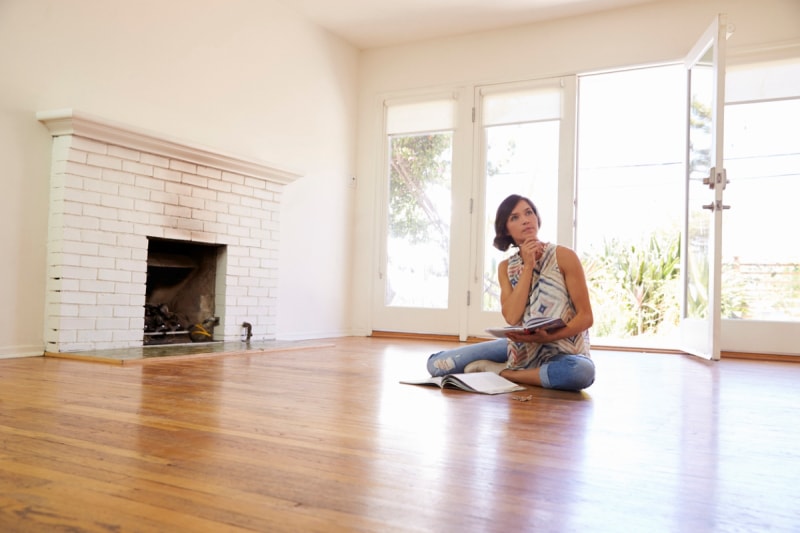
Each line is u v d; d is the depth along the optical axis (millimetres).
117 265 3650
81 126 3365
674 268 6953
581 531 973
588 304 2553
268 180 4730
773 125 4656
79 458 1321
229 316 4434
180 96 4211
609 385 2785
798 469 1390
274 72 5023
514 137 5453
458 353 2830
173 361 3293
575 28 5223
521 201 2689
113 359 3090
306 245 5379
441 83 5703
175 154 3928
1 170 3219
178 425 1682
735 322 4531
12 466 1249
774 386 2893
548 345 2635
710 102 4148
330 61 5664
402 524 982
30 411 1826
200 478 1200
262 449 1443
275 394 2273
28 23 3340
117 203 3633
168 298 4629
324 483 1188
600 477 1282
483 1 5004
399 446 1511
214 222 4277
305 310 5371
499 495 1143
